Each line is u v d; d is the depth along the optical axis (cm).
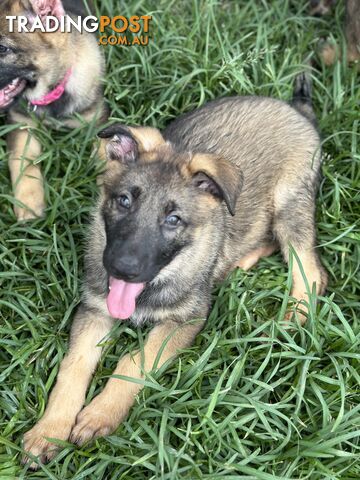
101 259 52
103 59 71
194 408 50
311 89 70
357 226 62
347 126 67
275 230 60
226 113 61
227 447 48
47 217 61
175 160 50
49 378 51
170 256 49
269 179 59
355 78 72
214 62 71
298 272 58
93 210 54
